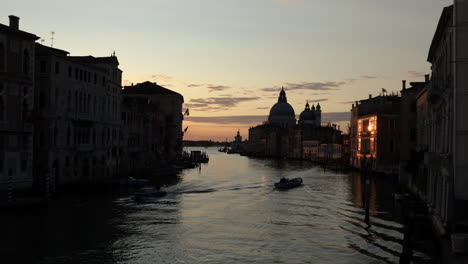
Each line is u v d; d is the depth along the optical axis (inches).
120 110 2694.4
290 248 1090.7
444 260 819.4
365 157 3371.1
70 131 2032.5
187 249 1067.3
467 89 946.1
